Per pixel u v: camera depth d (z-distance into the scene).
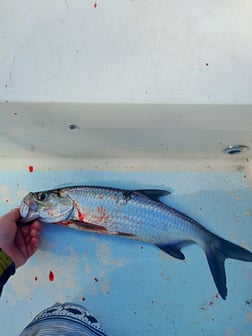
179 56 0.95
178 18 0.96
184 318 1.14
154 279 1.18
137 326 1.13
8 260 1.00
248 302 1.16
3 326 1.14
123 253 1.20
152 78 0.94
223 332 1.13
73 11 0.95
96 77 0.93
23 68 0.93
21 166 1.29
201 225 1.21
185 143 1.18
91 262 1.19
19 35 0.94
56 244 1.21
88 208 1.17
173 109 0.96
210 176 1.29
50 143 1.18
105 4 0.96
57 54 0.94
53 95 0.93
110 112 0.97
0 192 1.26
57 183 1.27
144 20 0.95
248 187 1.28
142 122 1.03
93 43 0.94
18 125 1.05
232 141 1.16
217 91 0.94
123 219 1.18
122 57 0.94
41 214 1.14
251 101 0.94
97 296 1.16
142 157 1.29
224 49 0.95
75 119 1.02
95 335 1.05
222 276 1.17
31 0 0.96
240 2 0.97
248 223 1.24
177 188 1.27
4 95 0.92
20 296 1.16
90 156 1.28
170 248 1.19
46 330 1.04
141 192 1.21
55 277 1.18
